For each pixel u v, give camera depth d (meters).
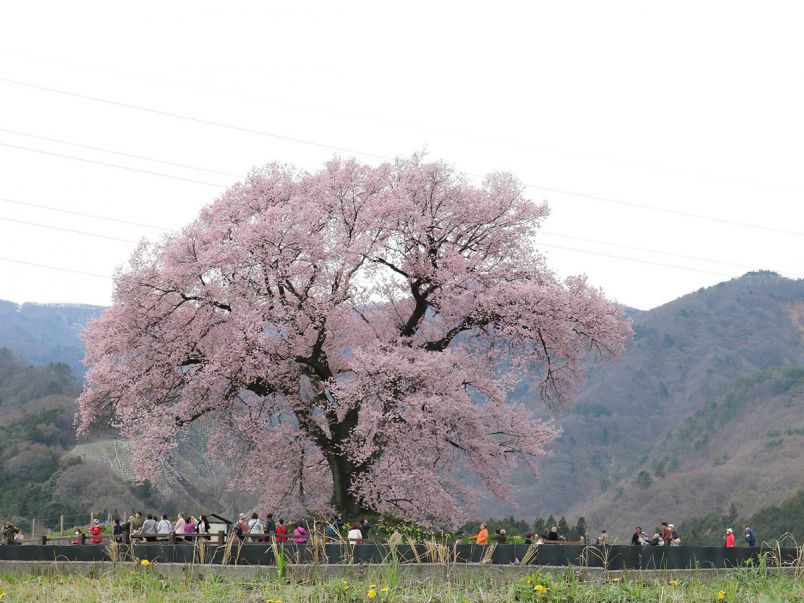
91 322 39.91
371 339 41.28
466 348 41.41
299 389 40.03
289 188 40.47
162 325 37.91
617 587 18.27
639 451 167.00
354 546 21.89
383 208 38.50
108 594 18.45
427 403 35.69
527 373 41.69
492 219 40.75
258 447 39.94
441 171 40.78
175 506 81.88
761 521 104.00
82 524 85.69
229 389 38.34
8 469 97.50
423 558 21.77
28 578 21.41
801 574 20.17
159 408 37.44
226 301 37.53
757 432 149.25
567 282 41.00
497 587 18.97
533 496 150.88
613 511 132.25
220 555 22.77
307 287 37.38
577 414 176.00
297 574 20.45
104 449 101.38
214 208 40.56
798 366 165.62
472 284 39.94
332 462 37.94
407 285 41.00
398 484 36.72
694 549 23.77
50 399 119.69
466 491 41.72
